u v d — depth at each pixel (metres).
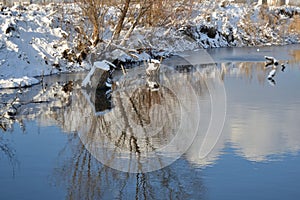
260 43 45.19
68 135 9.38
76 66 20.72
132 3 21.06
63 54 20.84
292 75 19.92
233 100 13.11
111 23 22.73
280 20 51.50
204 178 6.79
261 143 8.55
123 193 6.30
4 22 20.69
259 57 28.94
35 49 20.28
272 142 8.64
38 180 6.82
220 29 43.28
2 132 9.68
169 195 6.14
